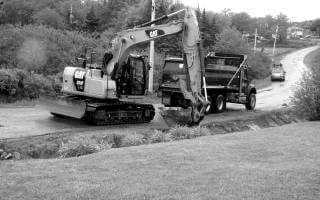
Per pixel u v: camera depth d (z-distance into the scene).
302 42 159.75
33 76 24.77
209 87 22.17
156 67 35.94
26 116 18.22
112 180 8.46
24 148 12.79
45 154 12.77
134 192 7.67
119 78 17.47
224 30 66.62
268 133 15.30
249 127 21.53
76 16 61.25
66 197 7.38
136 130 16.42
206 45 65.19
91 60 18.33
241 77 25.39
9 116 18.00
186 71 18.38
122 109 17.75
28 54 29.38
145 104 18.50
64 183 8.19
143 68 18.30
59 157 12.12
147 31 17.98
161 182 8.38
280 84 52.81
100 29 60.09
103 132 15.37
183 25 18.09
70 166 9.67
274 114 24.95
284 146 12.73
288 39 165.25
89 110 16.56
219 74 25.56
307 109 20.98
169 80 22.75
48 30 35.22
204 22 66.19
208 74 25.75
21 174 8.87
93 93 16.81
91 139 13.62
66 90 17.38
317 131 15.96
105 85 16.70
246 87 26.34
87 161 10.22
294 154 11.72
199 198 7.43
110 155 10.90
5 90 23.03
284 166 10.12
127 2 74.94
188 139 14.24
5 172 9.10
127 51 17.56
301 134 15.12
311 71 22.08
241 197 7.58
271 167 9.97
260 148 12.32
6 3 49.25
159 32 18.05
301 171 9.48
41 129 15.42
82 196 7.42
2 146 12.67
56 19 54.59
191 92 18.39
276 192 7.93
